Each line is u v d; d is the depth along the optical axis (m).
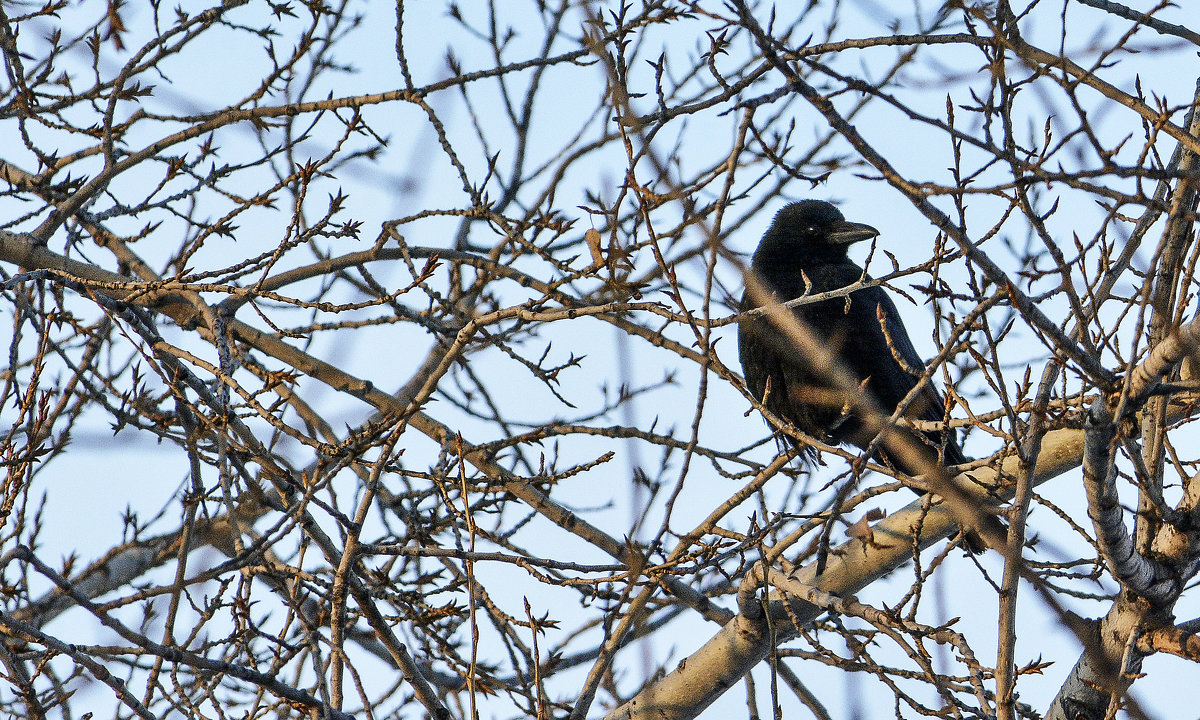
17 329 10.55
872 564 10.83
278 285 12.18
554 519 11.49
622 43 8.73
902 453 8.61
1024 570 6.26
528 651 11.20
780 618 10.85
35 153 11.83
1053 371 8.00
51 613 12.60
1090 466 8.25
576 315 8.35
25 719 10.02
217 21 11.73
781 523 9.88
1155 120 7.47
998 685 8.27
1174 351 7.43
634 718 11.17
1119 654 9.90
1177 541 9.41
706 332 7.50
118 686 8.80
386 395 12.17
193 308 12.07
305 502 9.16
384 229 10.87
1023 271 7.91
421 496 11.89
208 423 9.80
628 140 7.60
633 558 7.45
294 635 11.25
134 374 10.16
